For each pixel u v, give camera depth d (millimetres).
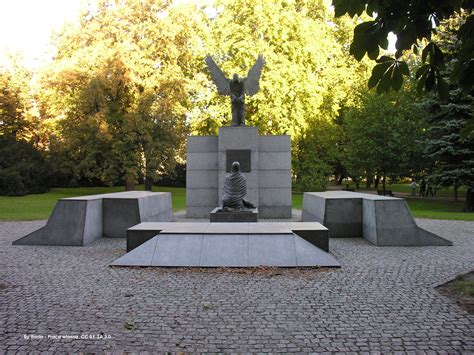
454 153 22562
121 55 29828
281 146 19172
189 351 4789
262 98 27875
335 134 34594
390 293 7008
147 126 31297
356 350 4805
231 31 28531
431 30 3350
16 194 34062
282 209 19141
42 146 41969
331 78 34062
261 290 7191
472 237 13281
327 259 9047
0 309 6191
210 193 19312
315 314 5984
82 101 30906
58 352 4762
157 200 15961
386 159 30422
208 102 31438
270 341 5051
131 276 8172
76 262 9562
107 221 13672
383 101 29734
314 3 34062
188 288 7320
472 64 3516
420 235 11836
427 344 4957
